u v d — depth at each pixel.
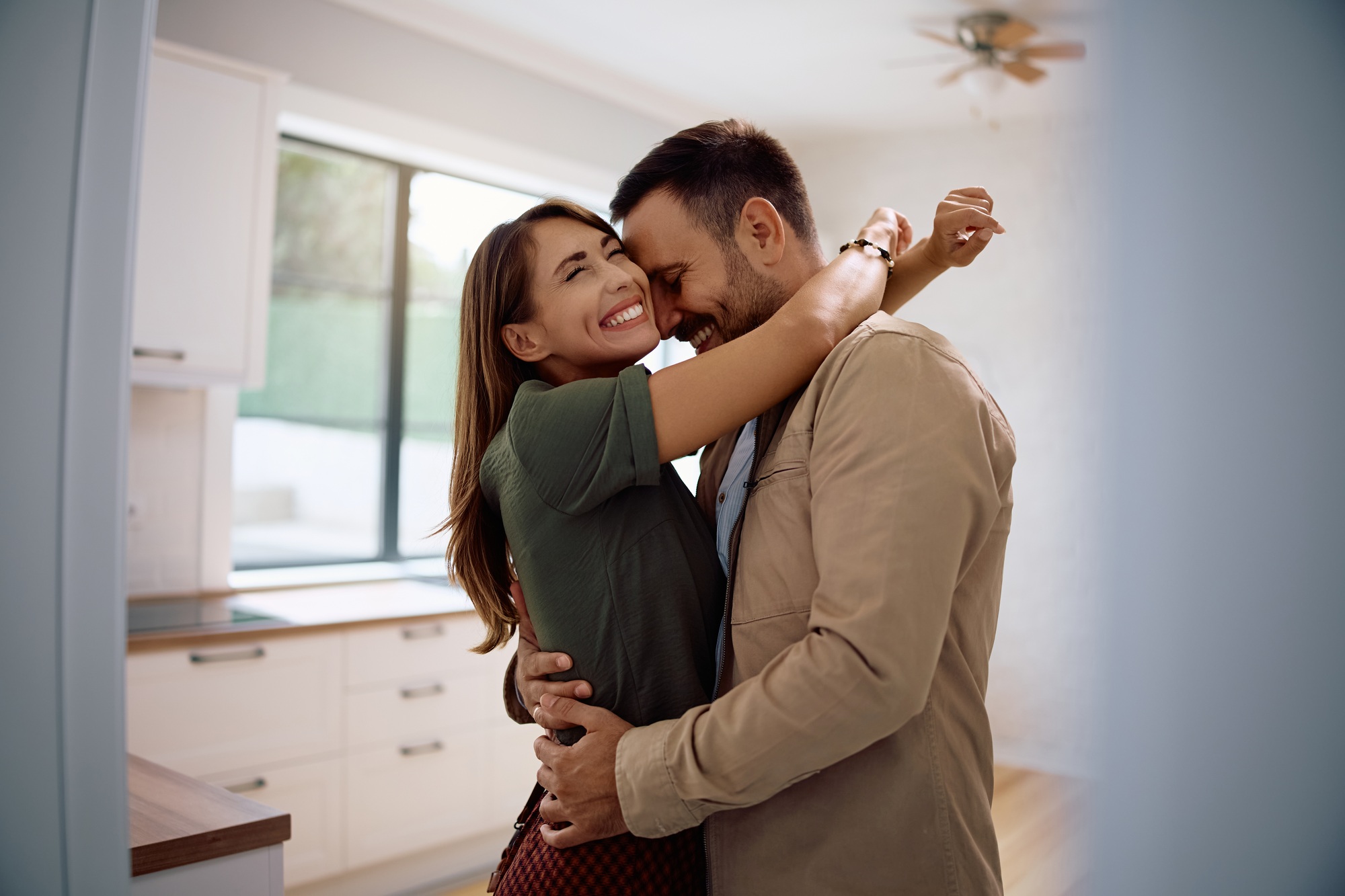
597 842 0.89
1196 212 0.67
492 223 3.93
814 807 0.85
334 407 3.67
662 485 0.95
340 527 3.69
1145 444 0.67
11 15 0.66
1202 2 0.67
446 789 2.84
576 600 0.92
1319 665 0.63
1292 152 0.65
